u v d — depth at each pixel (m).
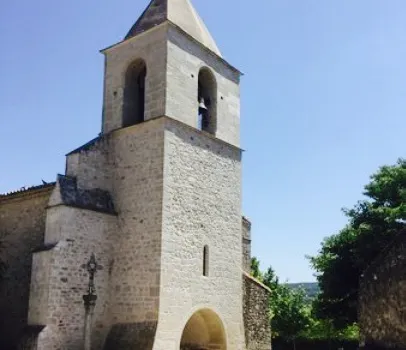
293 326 37.12
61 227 16.50
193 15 21.30
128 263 17.44
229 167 20.70
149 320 16.28
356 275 22.03
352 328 34.12
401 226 20.45
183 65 19.33
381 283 10.70
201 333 19.61
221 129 20.77
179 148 18.36
